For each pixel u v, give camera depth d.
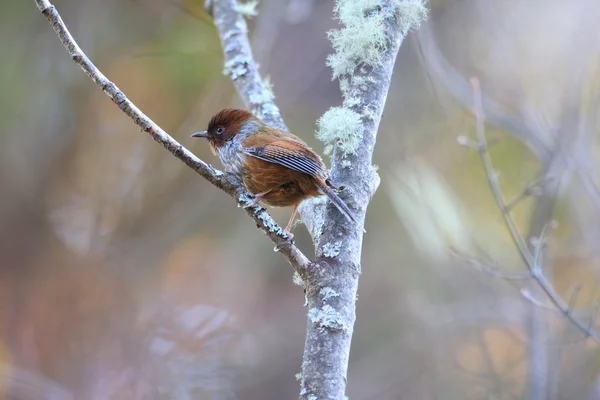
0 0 13.01
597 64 11.67
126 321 14.72
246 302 15.26
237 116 8.01
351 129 6.01
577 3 12.55
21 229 14.38
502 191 12.92
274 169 7.30
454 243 10.69
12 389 13.76
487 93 12.58
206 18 11.81
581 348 11.95
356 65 6.36
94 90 13.68
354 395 13.68
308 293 5.43
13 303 14.64
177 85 12.86
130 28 12.93
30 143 13.62
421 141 13.35
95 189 14.31
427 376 13.56
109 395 14.19
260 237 15.01
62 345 14.59
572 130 10.92
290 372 14.88
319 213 7.12
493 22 12.34
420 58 11.19
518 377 13.38
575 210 11.84
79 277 14.72
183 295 14.97
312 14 14.71
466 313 12.83
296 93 14.27
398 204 11.36
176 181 14.45
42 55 13.29
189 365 14.59
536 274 9.16
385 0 6.61
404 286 13.68
